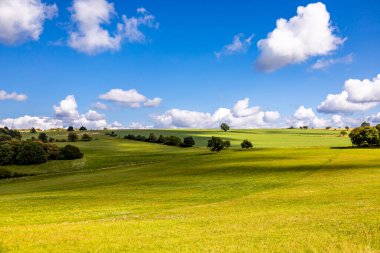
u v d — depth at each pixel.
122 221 34.00
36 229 29.70
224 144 167.88
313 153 128.38
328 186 58.19
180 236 25.69
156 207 46.16
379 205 36.03
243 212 37.19
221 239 24.20
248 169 94.38
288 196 49.28
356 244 21.72
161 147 196.38
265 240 23.52
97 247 22.97
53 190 83.38
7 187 100.44
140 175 102.38
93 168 136.75
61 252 22.06
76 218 39.16
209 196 56.75
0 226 35.47
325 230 25.67
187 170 103.06
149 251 21.70
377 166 85.88
